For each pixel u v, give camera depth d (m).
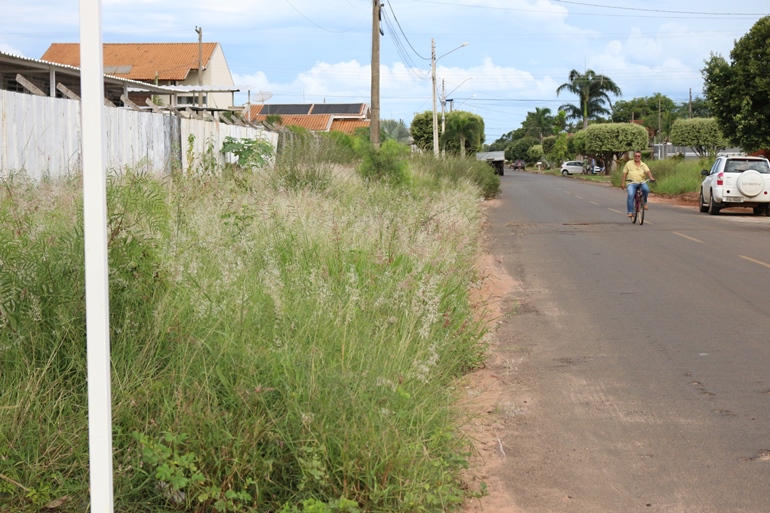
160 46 57.31
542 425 5.84
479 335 7.51
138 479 4.29
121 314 5.17
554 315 9.69
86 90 3.22
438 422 5.17
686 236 18.44
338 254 8.34
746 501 4.57
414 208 13.34
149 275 5.49
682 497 4.64
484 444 5.47
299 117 67.38
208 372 4.87
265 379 4.86
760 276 12.43
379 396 4.80
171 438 4.18
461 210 16.33
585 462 5.16
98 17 3.22
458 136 62.22
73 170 12.66
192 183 12.31
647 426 5.81
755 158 26.08
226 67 60.09
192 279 5.87
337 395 4.65
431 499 4.18
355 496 4.20
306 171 16.95
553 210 28.14
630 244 16.88
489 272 12.82
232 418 4.52
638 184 21.92
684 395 6.52
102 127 3.24
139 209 6.98
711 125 65.88
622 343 8.27
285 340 5.29
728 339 8.36
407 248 9.23
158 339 5.09
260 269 7.10
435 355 5.57
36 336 4.92
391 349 5.80
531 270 13.34
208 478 4.18
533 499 4.62
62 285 5.16
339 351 5.54
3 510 4.10
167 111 17.81
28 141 11.39
